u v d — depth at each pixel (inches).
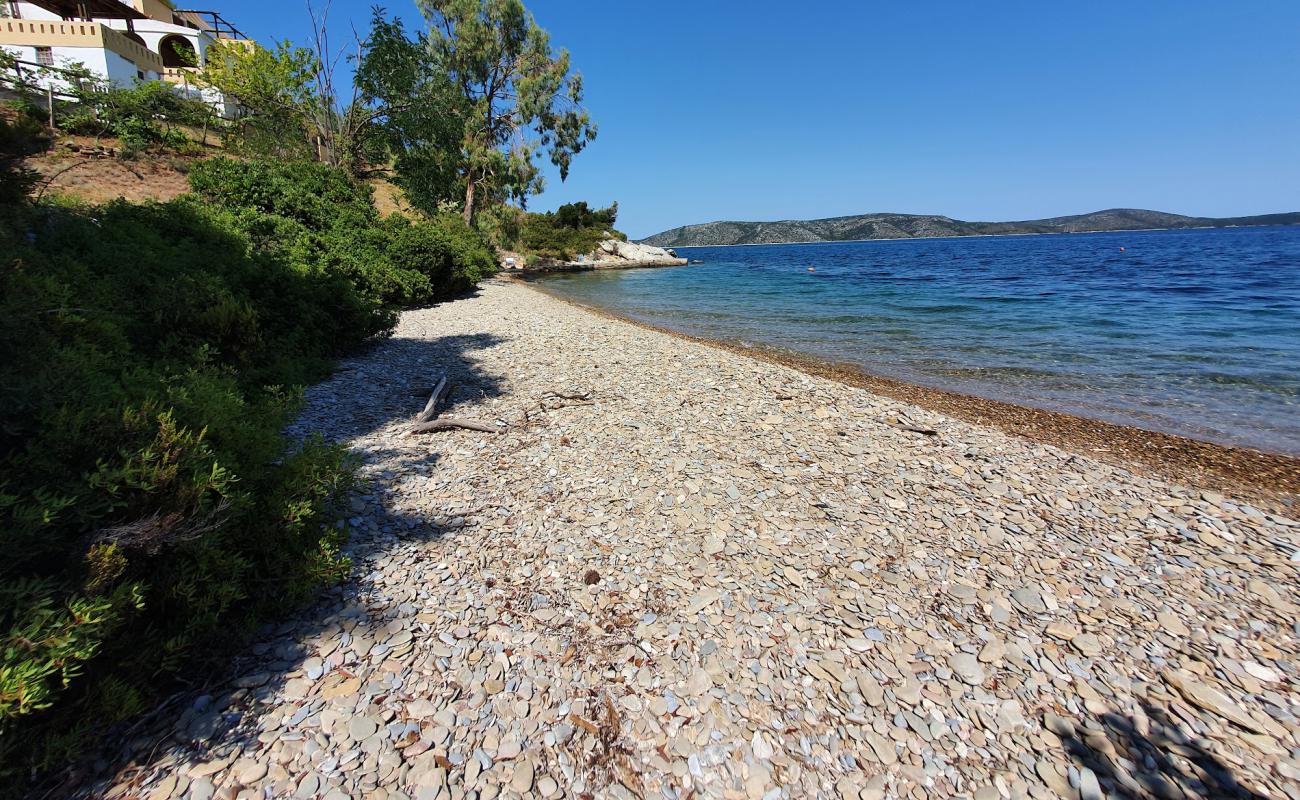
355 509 187.5
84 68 896.3
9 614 85.2
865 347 588.7
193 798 92.0
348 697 113.7
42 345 117.7
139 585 95.3
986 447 271.3
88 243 267.9
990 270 1669.5
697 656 129.1
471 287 975.6
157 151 861.2
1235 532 192.7
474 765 101.1
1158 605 152.9
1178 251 2292.1
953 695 120.5
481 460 235.6
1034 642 137.4
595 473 225.6
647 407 314.2
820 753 106.1
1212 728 113.7
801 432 280.7
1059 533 189.9
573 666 125.3
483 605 144.0
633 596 150.0
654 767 102.5
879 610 147.3
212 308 263.7
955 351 560.7
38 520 89.4
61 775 94.2
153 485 103.1
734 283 1455.5
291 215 609.0
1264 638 140.5
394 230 761.0
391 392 326.6
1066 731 112.7
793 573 162.2
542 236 2177.7
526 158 1412.4
